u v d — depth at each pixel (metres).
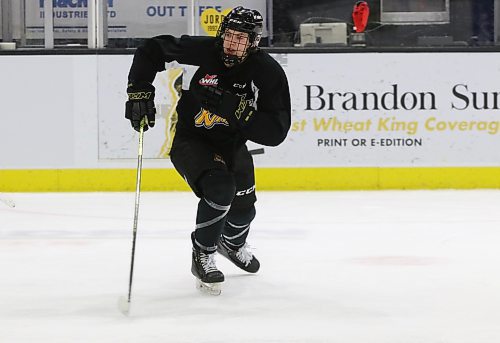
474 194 18.92
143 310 8.31
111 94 19.56
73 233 13.71
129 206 17.02
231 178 8.86
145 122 8.88
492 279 9.92
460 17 21.61
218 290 8.98
